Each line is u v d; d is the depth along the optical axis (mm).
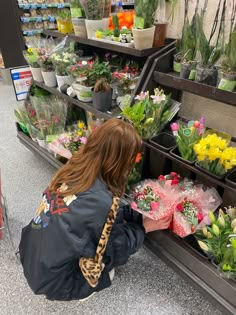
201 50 1316
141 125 1459
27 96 2592
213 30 1315
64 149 2010
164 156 1521
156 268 1604
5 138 3066
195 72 1321
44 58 2168
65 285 1163
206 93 1272
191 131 1298
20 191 2266
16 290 1504
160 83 1502
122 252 1225
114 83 1808
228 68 1183
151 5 1405
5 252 1728
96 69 1797
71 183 1069
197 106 1693
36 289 1159
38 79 2383
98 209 994
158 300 1438
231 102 1186
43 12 4695
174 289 1490
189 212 1347
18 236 1843
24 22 4500
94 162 1024
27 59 2342
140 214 1418
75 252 1015
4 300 1456
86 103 1878
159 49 1571
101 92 1684
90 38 1854
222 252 1219
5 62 4523
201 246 1266
